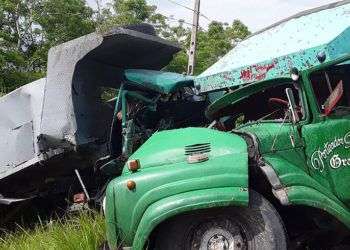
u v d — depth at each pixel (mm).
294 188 5047
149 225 4863
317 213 5270
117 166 8758
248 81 6934
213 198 4805
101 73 9453
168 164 5227
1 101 9414
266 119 5777
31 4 23906
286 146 5332
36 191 9555
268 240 4859
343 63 5461
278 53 6461
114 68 9742
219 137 5312
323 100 5430
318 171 5262
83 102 9094
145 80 8789
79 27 23641
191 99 9117
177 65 22000
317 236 5570
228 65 7441
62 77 8898
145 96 9000
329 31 5965
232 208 4938
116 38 8695
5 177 9305
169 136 5578
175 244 5004
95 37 8617
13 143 9266
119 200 5172
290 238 5566
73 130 8852
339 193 5230
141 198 5047
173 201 4855
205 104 9086
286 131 5359
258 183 5340
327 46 5656
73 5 23875
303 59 6000
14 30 23625
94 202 8609
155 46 9656
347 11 6184
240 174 4930
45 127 8945
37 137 8938
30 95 9258
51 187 9602
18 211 9453
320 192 5145
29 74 20719
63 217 8641
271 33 7367
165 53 10102
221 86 7410
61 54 8906
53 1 23719
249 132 5449
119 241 5207
